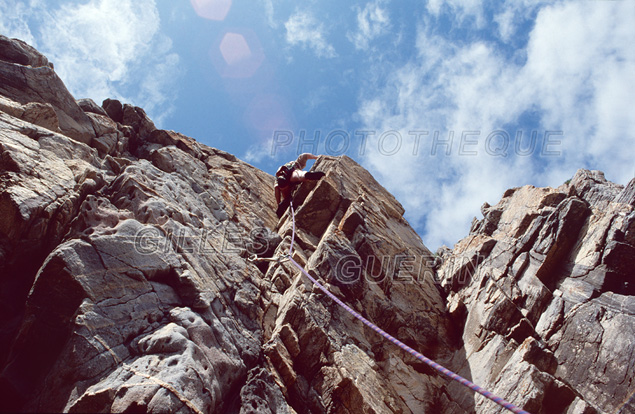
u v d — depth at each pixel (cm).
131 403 510
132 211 812
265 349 775
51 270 600
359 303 938
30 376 569
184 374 556
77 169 839
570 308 896
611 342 796
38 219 685
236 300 829
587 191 1175
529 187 1365
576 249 1005
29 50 1120
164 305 678
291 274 976
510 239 1166
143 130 1393
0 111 844
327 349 795
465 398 837
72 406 503
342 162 1362
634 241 931
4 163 723
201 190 1138
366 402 723
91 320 576
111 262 654
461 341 988
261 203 1359
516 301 973
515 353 841
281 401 691
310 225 1157
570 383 783
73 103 1123
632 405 709
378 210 1242
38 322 588
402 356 914
